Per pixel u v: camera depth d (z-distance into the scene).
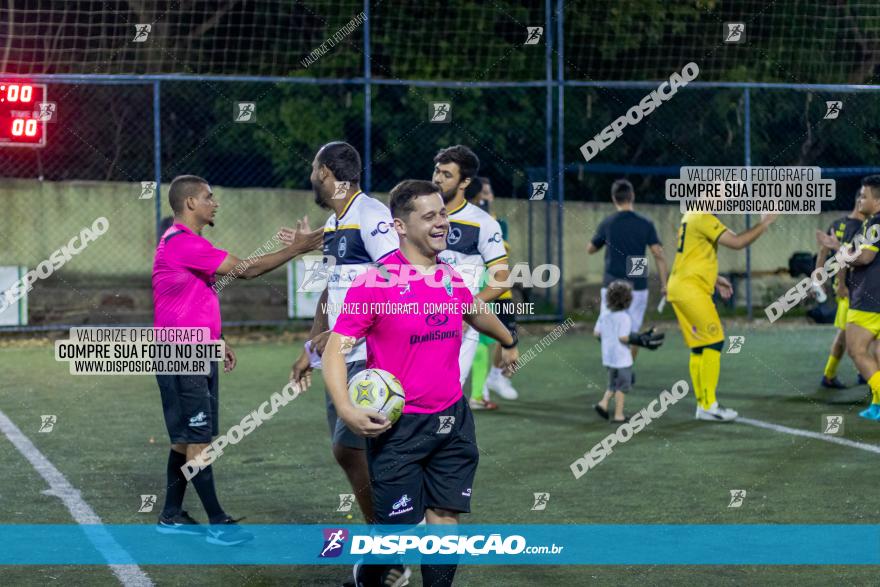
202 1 39.94
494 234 14.52
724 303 36.34
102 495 14.44
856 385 23.30
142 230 33.19
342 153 11.35
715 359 19.50
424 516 10.52
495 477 15.41
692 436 18.22
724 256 36.38
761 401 21.58
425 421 9.59
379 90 39.12
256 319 33.28
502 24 39.75
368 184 31.03
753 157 40.88
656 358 28.03
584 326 33.84
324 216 34.53
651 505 13.78
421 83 31.09
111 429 18.95
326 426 19.19
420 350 9.53
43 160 38.62
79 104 39.09
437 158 14.44
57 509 13.77
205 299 12.64
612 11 39.72
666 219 36.69
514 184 40.03
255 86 39.44
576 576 11.06
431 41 38.72
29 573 11.23
